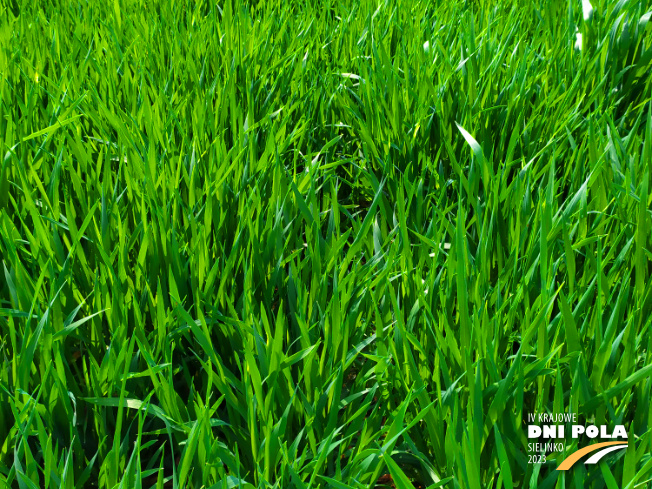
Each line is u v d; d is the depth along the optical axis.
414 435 1.62
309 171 2.26
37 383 1.63
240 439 1.57
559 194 2.23
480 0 4.36
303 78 3.18
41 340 1.64
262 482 1.29
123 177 2.39
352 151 3.07
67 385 1.67
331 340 1.68
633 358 1.50
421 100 2.85
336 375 1.56
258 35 3.61
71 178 2.18
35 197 2.23
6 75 2.96
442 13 4.04
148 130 2.54
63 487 1.23
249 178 2.33
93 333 1.86
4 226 1.90
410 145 2.66
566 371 1.61
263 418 1.49
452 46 3.32
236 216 2.25
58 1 4.34
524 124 2.81
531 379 1.46
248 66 3.22
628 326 1.46
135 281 2.00
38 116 2.78
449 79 2.93
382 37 3.55
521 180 2.20
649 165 2.16
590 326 1.65
